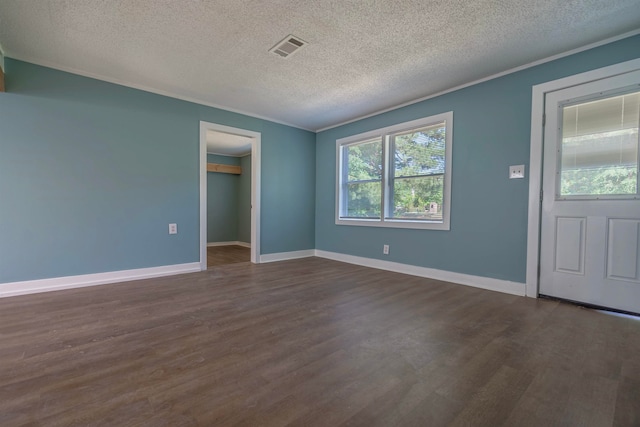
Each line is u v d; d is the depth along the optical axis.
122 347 1.77
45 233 2.91
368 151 4.45
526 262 2.85
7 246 2.74
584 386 1.41
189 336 1.93
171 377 1.47
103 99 3.19
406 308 2.49
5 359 1.62
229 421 1.17
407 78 3.14
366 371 1.53
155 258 3.57
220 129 4.07
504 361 1.64
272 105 3.99
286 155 4.87
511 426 1.15
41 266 2.90
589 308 2.50
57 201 2.96
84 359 1.63
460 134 3.32
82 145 3.08
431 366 1.58
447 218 3.43
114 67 2.94
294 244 5.02
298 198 5.05
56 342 1.83
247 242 6.79
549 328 2.08
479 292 2.98
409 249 3.84
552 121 2.69
